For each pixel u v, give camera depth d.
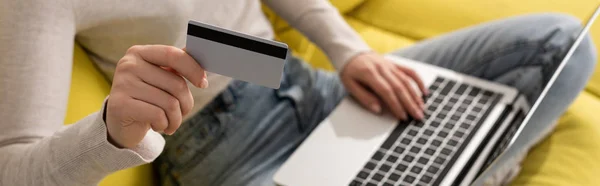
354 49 1.22
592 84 1.36
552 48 1.18
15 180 0.73
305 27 1.28
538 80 1.17
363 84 1.18
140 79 0.68
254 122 1.13
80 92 0.93
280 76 0.67
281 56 0.65
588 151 1.18
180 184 1.08
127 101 0.67
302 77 1.21
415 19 1.55
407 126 1.11
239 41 0.66
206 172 1.08
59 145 0.72
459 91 1.16
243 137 1.11
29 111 0.76
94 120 0.70
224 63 0.67
